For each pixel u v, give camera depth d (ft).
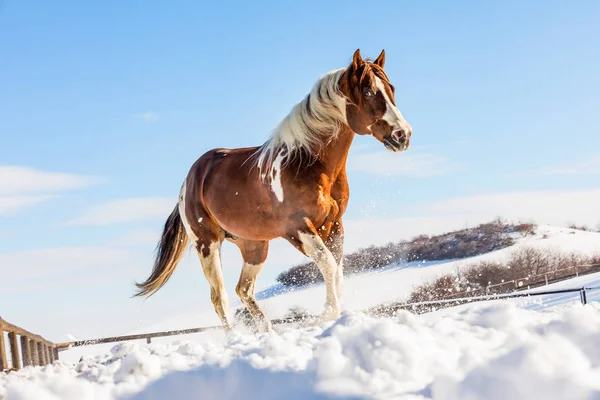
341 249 20.63
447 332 11.58
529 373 8.23
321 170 19.89
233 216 21.88
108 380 11.55
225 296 23.63
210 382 10.03
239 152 22.53
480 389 8.25
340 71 19.77
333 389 9.00
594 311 11.62
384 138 19.13
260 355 11.02
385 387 8.95
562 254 146.92
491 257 140.46
